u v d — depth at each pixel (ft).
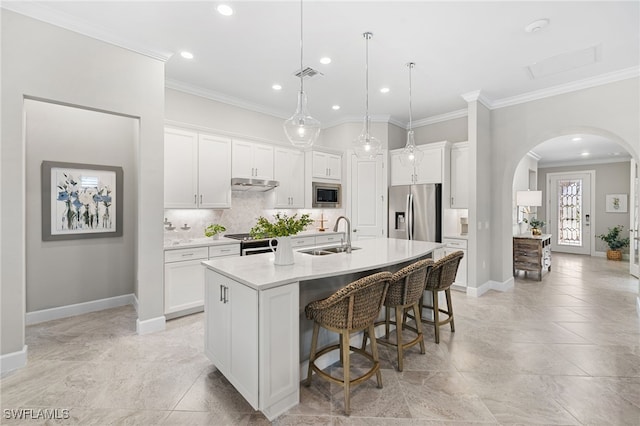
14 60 7.68
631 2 7.73
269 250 13.78
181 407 6.35
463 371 7.82
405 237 16.33
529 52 10.28
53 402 6.47
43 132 10.91
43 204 10.89
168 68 11.63
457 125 16.67
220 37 9.46
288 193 15.90
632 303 13.20
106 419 5.98
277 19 8.55
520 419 6.04
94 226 11.98
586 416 6.12
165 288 10.85
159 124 10.16
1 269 7.55
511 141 14.40
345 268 7.14
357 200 17.49
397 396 6.79
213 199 13.09
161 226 10.30
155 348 8.92
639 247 12.73
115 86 9.26
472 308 12.52
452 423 5.94
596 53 10.30
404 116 17.37
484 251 14.75
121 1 7.73
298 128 7.81
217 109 14.37
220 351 7.20
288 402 6.37
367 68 11.53
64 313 11.32
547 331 10.27
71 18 8.32
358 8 8.07
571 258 25.13
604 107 11.93
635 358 8.43
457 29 9.00
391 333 10.20
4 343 7.61
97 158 12.06
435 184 15.47
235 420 6.00
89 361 8.16
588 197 26.94
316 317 6.74
